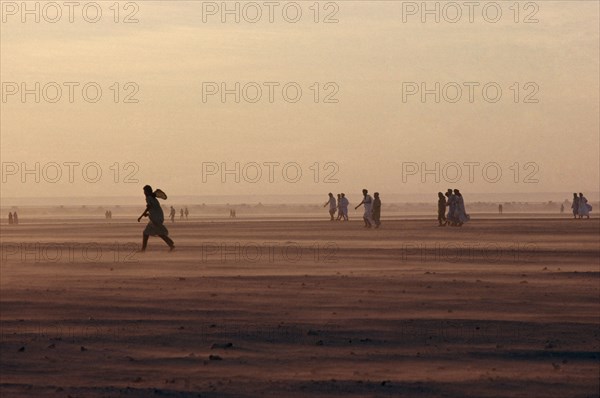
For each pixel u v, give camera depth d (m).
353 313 44.56
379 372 30.78
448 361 32.72
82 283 59.62
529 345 35.78
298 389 28.22
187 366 31.86
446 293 53.16
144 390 28.08
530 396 27.36
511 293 53.03
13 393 27.69
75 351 34.62
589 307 46.81
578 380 29.47
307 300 49.84
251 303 48.59
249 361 32.72
